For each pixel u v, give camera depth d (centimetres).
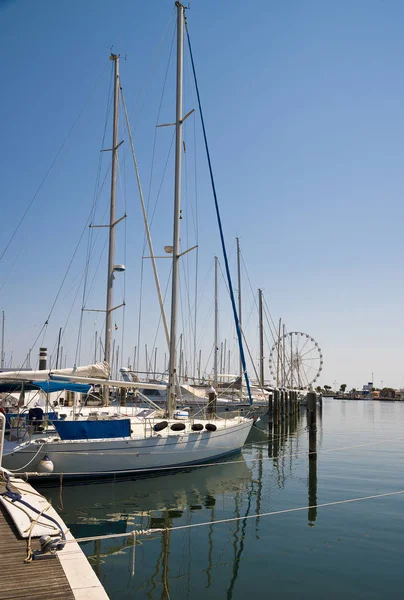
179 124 1903
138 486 1523
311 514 1264
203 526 1152
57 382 1587
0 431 1069
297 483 1656
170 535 1080
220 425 1889
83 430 1453
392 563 927
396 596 791
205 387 3584
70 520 1169
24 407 1589
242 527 1145
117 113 2195
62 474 1362
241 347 2152
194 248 1806
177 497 1416
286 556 960
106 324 1995
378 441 3012
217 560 934
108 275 2036
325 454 2409
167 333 1927
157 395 3559
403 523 1184
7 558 614
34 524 714
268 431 3619
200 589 805
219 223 2078
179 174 1889
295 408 4916
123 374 2477
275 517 1232
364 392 14388
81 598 504
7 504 825
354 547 1012
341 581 845
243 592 797
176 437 1642
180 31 1942
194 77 2052
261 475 1798
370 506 1347
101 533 1081
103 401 1948
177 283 1850
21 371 1555
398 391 13825
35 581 546
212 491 1506
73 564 597
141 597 770
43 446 1376
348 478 1747
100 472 1470
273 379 6112
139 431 1619
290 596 786
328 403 11331
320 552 983
